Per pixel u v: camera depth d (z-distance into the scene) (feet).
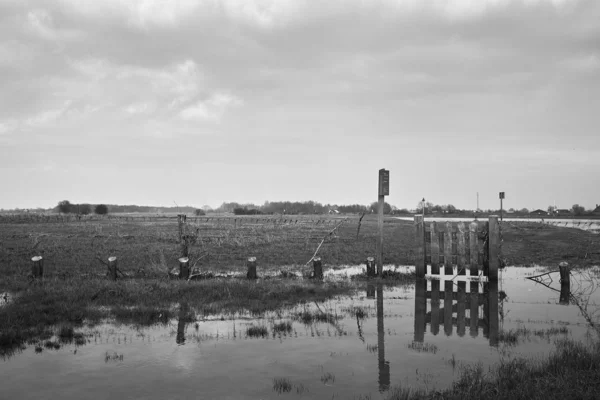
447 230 64.69
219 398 23.49
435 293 54.03
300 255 92.02
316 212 424.05
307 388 24.75
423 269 64.44
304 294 52.85
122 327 38.09
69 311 42.57
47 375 26.94
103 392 24.39
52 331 36.81
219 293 51.08
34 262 59.52
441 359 29.68
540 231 160.25
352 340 34.24
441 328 37.91
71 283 56.18
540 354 30.50
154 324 39.01
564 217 368.07
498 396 22.12
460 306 46.75
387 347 32.42
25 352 31.37
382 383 25.45
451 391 23.57
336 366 28.37
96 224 200.23
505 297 51.70
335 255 92.99
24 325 38.14
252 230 144.77
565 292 54.19
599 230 175.63
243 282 57.26
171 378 26.37
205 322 39.83
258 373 27.14
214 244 107.65
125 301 47.73
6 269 68.13
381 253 64.90
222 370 27.68
